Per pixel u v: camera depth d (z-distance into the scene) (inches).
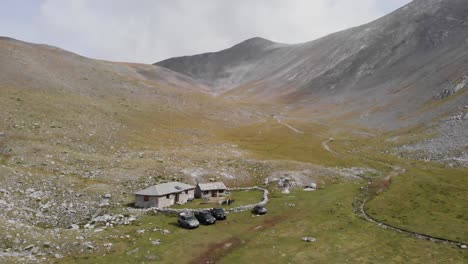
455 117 5674.2
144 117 6624.0
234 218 2603.3
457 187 3191.4
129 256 1868.8
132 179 3353.8
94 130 5039.4
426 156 4665.4
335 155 5059.1
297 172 3885.3
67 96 6471.5
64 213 2497.5
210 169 3917.3
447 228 2314.2
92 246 1952.5
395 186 3334.2
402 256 1932.8
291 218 2603.3
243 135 6776.6
